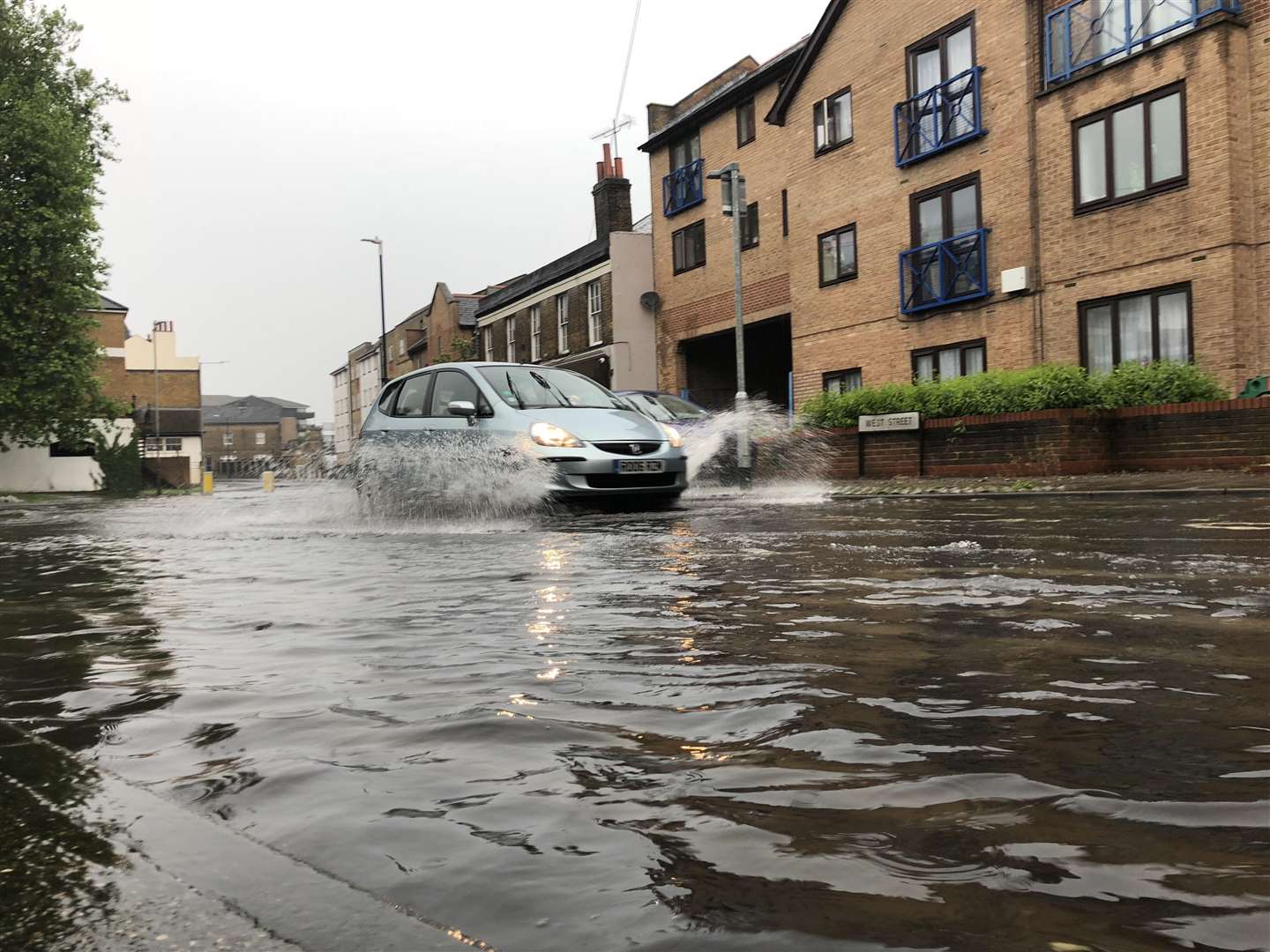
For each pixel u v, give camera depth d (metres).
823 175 19.52
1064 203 14.62
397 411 9.20
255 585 4.04
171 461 55.28
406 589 3.67
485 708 1.76
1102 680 1.83
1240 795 1.17
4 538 8.55
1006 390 12.51
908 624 2.51
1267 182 12.31
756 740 1.49
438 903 0.93
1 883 0.99
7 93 30.00
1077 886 0.92
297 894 0.96
